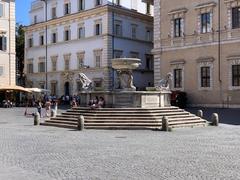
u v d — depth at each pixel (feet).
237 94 146.82
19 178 37.93
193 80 160.45
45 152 53.88
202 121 92.63
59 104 211.82
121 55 205.05
